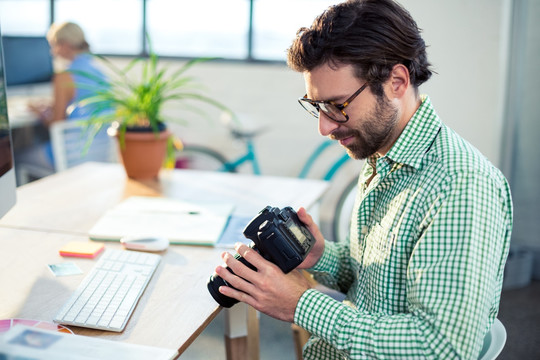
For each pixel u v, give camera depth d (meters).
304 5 3.46
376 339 1.01
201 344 2.41
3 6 3.92
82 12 3.79
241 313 1.84
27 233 1.55
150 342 1.03
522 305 2.82
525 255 3.06
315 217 2.10
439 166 1.05
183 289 1.25
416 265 1.01
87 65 3.44
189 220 1.65
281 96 3.54
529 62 2.93
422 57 1.11
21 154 3.56
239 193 2.00
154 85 2.09
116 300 1.16
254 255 1.11
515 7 2.88
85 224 1.63
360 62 1.05
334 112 1.10
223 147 3.69
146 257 1.38
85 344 0.98
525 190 3.06
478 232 0.98
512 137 3.01
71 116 3.39
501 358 2.37
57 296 1.19
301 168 3.57
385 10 1.05
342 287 1.45
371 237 1.18
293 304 1.09
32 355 0.92
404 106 1.12
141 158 2.08
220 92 3.63
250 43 3.56
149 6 3.68
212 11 3.59
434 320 0.96
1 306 1.14
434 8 3.00
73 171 2.22
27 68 3.80
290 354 2.39
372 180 1.26
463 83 3.04
